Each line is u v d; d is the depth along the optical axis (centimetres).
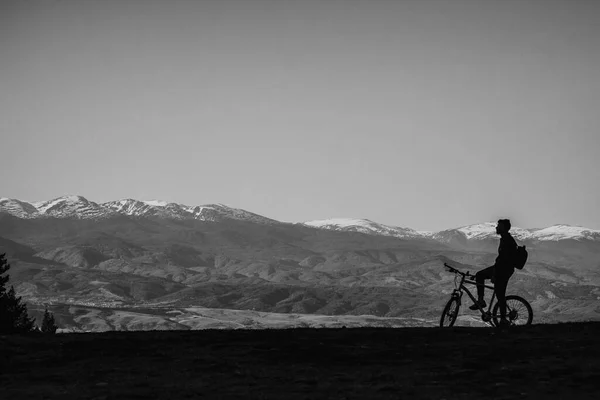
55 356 3412
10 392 2742
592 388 2655
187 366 3167
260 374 2989
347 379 2889
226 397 2614
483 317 4034
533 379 2819
